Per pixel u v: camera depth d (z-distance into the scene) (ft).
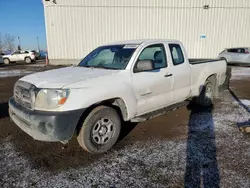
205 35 62.59
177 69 15.07
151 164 10.30
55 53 60.54
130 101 12.07
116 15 59.93
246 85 30.58
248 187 8.57
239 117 16.75
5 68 59.36
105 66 13.37
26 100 10.75
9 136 13.48
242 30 62.59
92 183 8.96
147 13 60.39
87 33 60.18
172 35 62.28
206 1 60.34
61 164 10.38
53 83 10.36
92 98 10.40
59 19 58.49
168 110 14.64
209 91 19.36
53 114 9.69
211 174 9.44
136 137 13.38
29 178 9.28
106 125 11.52
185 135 13.56
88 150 11.02
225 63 21.12
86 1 58.29
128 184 8.87
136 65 12.67
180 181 9.00
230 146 11.98
